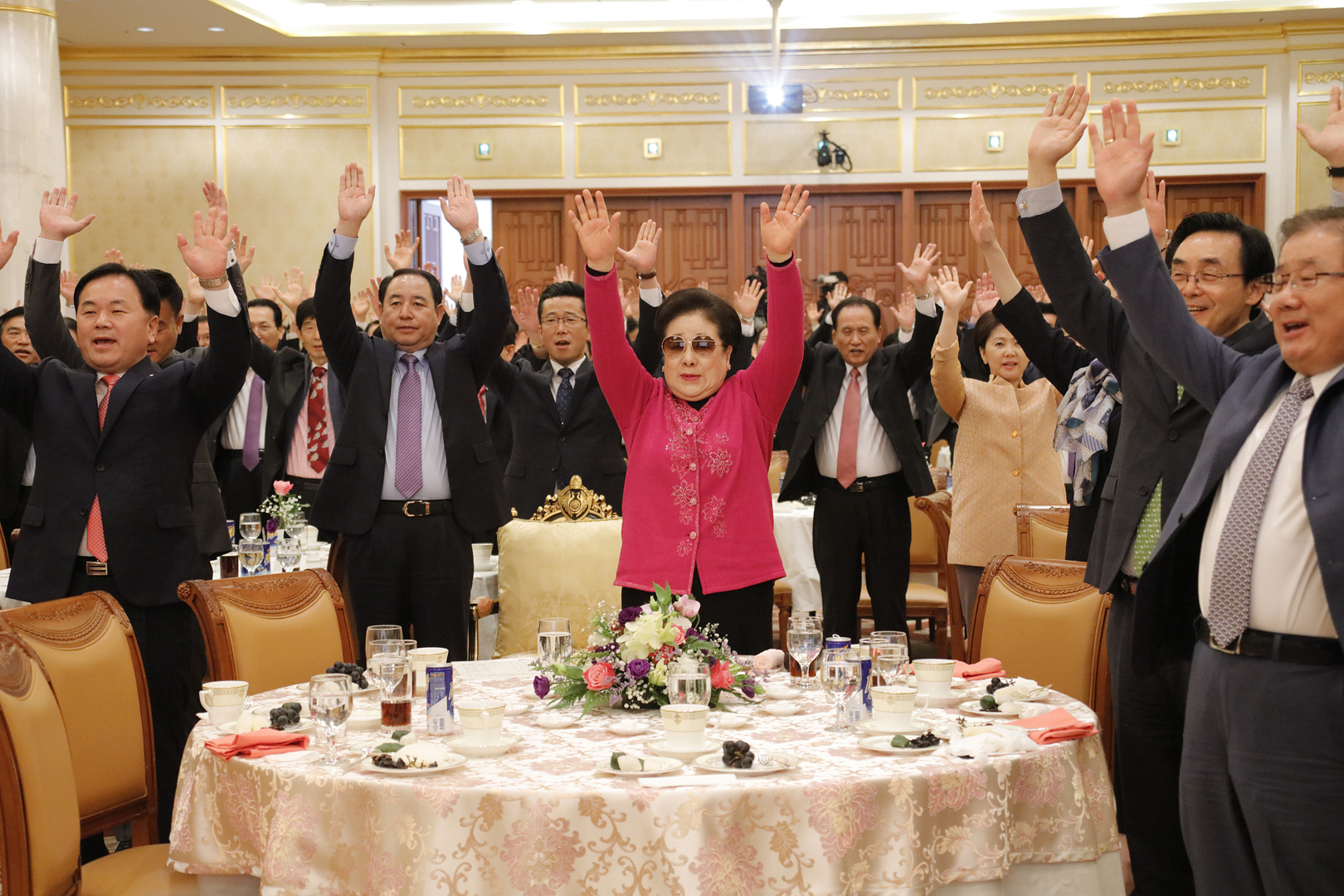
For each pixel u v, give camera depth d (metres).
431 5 10.63
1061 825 2.07
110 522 3.34
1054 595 2.96
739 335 2.91
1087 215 10.70
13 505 4.34
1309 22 10.36
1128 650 2.60
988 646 3.04
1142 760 2.59
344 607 3.18
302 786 1.96
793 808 1.83
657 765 1.93
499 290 3.82
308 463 5.57
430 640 3.82
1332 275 1.82
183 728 3.42
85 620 2.60
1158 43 10.55
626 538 2.83
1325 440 1.85
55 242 3.78
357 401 3.80
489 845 1.83
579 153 11.02
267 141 10.95
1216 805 1.98
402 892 1.86
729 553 2.76
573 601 3.89
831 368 5.12
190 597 2.90
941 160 10.82
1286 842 1.85
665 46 10.84
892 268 10.96
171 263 10.95
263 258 10.98
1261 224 10.55
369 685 2.62
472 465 3.82
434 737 2.25
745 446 2.83
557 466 5.32
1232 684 1.92
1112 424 2.98
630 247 11.12
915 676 2.59
